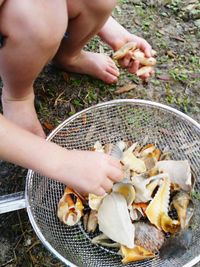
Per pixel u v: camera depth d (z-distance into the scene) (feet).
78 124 1.41
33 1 1.16
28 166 1.06
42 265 1.30
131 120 1.48
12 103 1.42
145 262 1.20
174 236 1.22
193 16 1.95
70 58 1.59
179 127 1.44
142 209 1.25
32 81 1.36
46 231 1.20
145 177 1.28
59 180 1.07
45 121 1.59
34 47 1.22
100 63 1.65
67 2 1.29
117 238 1.20
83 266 1.16
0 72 1.33
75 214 1.25
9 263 1.30
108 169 1.08
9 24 1.18
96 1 1.31
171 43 1.85
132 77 1.72
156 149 1.39
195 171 1.38
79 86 1.68
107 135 1.47
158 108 1.42
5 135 1.02
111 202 1.23
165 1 1.99
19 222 1.36
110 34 1.54
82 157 1.08
